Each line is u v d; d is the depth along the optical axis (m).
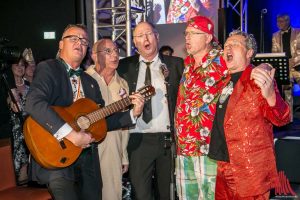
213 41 3.23
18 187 3.67
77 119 2.99
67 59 3.07
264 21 9.98
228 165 2.77
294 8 9.89
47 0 7.95
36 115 2.81
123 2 6.32
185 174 3.14
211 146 2.87
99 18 7.02
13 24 8.09
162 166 3.63
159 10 7.99
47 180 2.94
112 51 3.63
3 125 3.94
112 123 3.25
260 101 2.65
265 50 9.98
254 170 2.67
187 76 3.17
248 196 2.68
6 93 3.98
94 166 3.15
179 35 7.12
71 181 2.98
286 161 4.21
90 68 3.75
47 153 2.87
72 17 7.88
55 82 2.96
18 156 4.68
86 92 3.17
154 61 3.68
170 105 3.32
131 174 3.68
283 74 4.72
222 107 2.85
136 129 3.64
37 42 8.04
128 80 3.74
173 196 3.21
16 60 3.76
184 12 7.93
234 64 2.85
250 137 2.68
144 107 3.60
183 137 3.11
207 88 3.03
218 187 2.87
